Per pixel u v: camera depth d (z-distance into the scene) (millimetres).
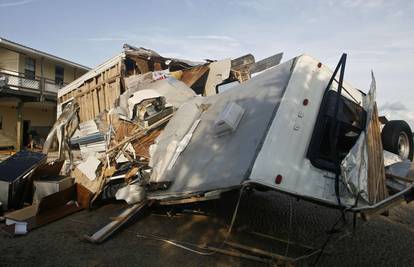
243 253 3646
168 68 8922
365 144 3328
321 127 3586
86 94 9070
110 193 5582
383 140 4719
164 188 4348
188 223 4742
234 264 3396
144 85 7109
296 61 3719
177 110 6008
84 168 6188
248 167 3051
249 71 9359
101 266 3314
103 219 4918
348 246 4070
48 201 5133
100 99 8367
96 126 7316
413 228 5027
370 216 3346
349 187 3209
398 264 3572
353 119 3998
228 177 3295
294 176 3238
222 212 5316
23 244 3900
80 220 4887
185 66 9227
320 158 3539
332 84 3904
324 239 4293
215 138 4207
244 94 4410
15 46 16922
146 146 5875
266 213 5422
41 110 21922
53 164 6523
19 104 17703
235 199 5762
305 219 5199
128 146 5891
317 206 6070
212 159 3887
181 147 4789
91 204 5398
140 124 6090
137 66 8523
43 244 3900
